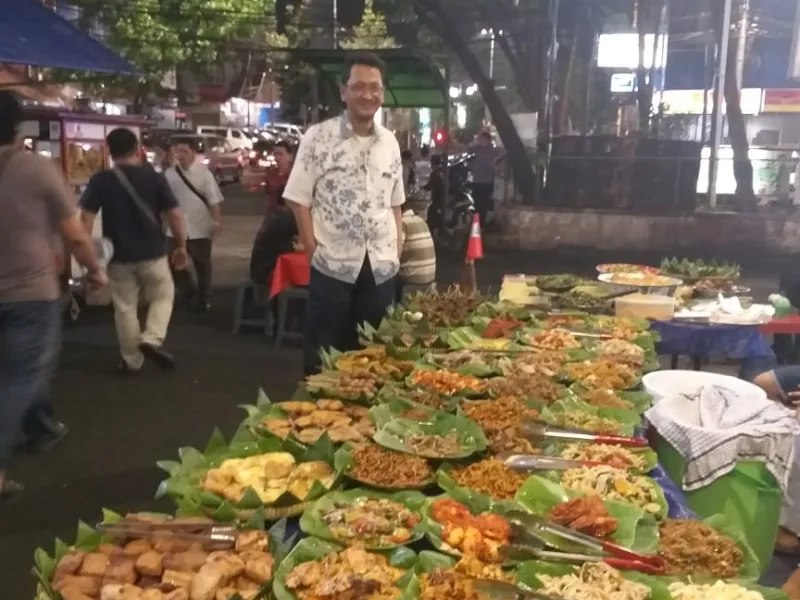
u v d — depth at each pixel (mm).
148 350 6383
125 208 6047
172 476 2418
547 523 2166
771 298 5117
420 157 24984
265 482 2393
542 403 3066
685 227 13883
